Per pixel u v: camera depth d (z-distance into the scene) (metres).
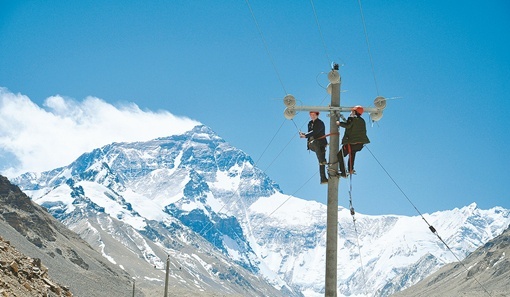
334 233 15.63
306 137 16.70
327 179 16.28
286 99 16.25
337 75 16.02
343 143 16.14
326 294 15.23
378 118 16.23
